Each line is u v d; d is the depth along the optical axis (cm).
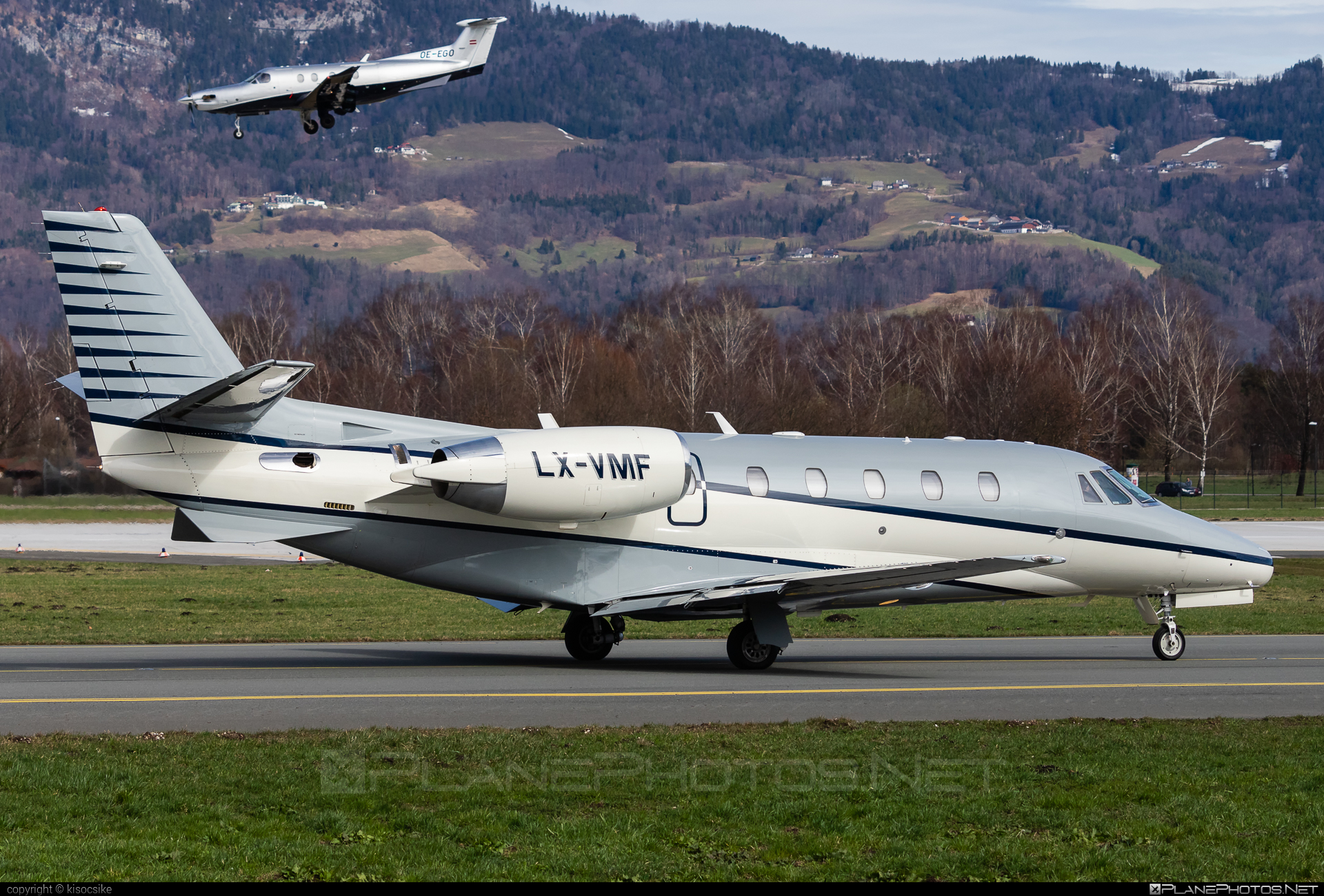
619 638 7375
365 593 11806
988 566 6600
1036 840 3628
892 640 8750
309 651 7706
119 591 11481
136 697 5691
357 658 7344
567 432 6694
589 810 3856
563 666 7006
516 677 6462
